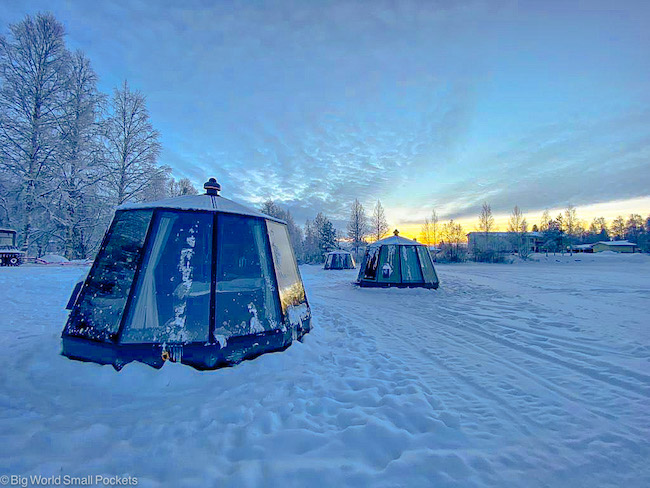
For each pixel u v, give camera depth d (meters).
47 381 3.21
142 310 3.52
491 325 6.33
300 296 5.14
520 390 3.37
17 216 18.94
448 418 2.75
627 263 36.28
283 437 2.41
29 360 3.64
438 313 7.70
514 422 2.73
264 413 2.74
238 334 3.72
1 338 4.73
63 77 18.84
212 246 3.98
